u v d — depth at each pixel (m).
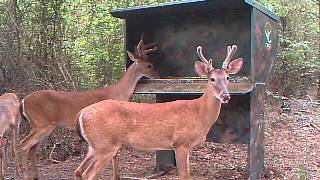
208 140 3.80
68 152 4.54
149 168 4.08
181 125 2.90
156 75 3.93
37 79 4.64
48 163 4.29
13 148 3.60
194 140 2.93
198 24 3.88
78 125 2.91
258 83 3.35
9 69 4.66
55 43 4.82
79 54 5.13
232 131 3.69
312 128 5.70
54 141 4.49
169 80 3.67
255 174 3.38
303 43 6.84
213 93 2.88
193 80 3.52
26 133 4.70
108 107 2.87
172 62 4.00
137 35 4.08
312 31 7.64
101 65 5.22
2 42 4.66
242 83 3.31
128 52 3.89
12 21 4.71
